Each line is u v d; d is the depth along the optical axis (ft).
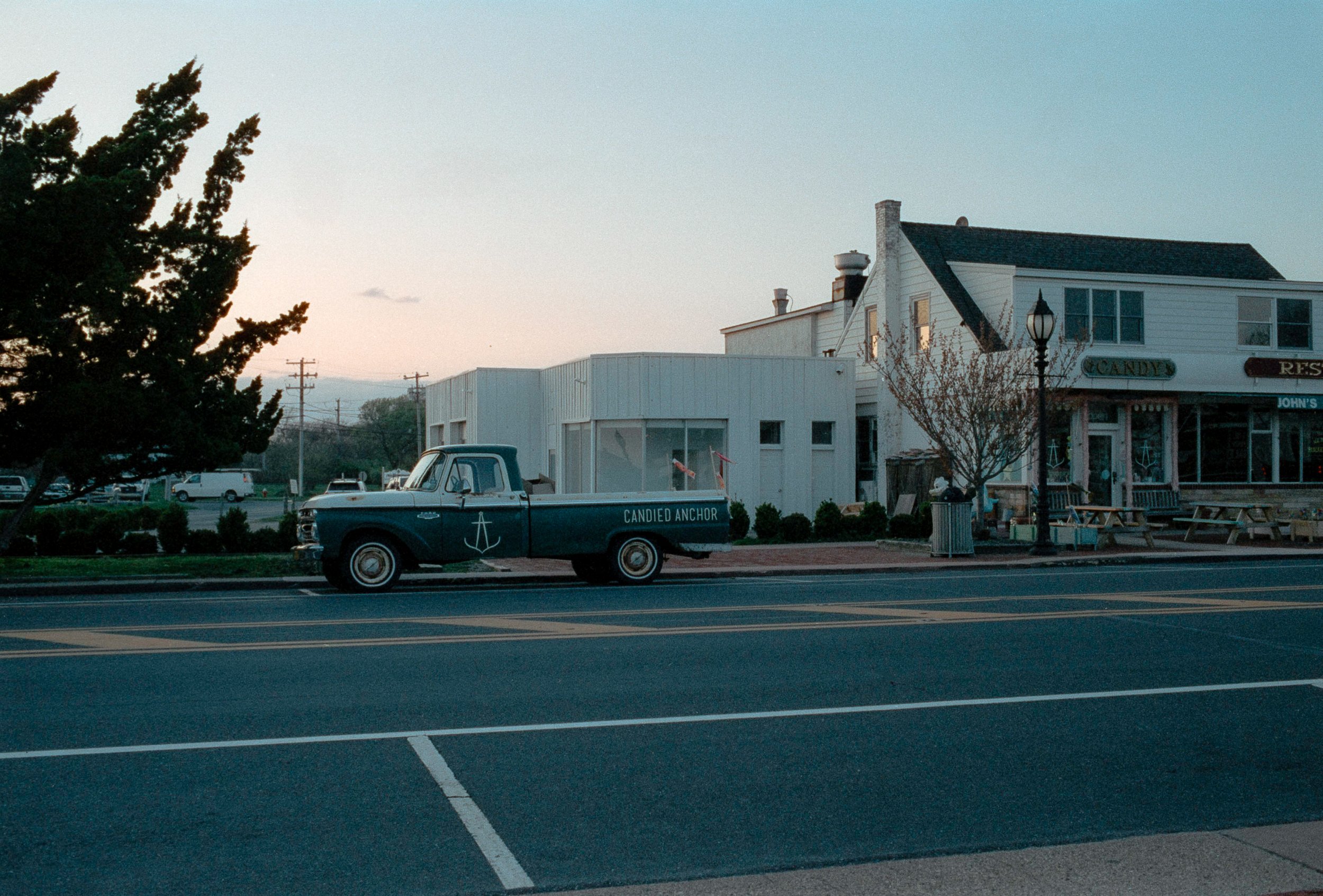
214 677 30.48
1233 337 95.35
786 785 21.08
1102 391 86.38
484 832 18.38
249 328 78.84
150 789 20.56
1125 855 17.49
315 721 25.62
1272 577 59.77
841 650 35.24
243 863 16.97
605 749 23.49
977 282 94.53
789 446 94.58
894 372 95.30
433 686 29.48
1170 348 93.30
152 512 116.98
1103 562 69.56
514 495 55.72
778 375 94.22
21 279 61.31
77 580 55.62
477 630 39.45
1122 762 22.86
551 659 33.40
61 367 66.49
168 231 76.74
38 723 25.31
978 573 64.49
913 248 99.71
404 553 55.21
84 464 67.05
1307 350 97.09
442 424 119.14
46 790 20.42
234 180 81.25
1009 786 21.16
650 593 52.90
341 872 16.66
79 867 16.76
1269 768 22.52
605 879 16.44
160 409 67.67
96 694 28.35
